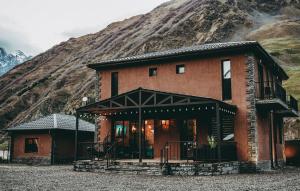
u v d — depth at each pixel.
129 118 23.67
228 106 19.38
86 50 130.62
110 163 19.17
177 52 22.31
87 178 15.89
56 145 29.97
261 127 21.50
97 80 25.44
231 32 121.19
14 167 24.50
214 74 21.55
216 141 19.86
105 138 22.36
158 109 21.05
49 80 103.75
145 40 115.19
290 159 27.95
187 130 22.02
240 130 20.30
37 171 20.31
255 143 19.80
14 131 31.36
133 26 142.38
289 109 23.81
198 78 22.00
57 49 142.38
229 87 21.20
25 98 94.06
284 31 116.06
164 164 17.56
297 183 13.60
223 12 135.25
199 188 12.06
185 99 18.39
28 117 80.00
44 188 12.14
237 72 20.88
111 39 134.25
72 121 33.75
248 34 120.81
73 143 32.03
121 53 113.06
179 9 144.50
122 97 19.91
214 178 15.72
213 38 113.94
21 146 30.88
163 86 23.03
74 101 77.88
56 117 32.38
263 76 23.03
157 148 22.56
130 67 24.42
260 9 157.88
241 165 19.80
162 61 23.34
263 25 131.75
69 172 19.53
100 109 20.59
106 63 24.69
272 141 24.30
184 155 21.75
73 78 98.50
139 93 19.34
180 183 13.71
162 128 22.66
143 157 23.12
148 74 23.69
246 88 20.47
